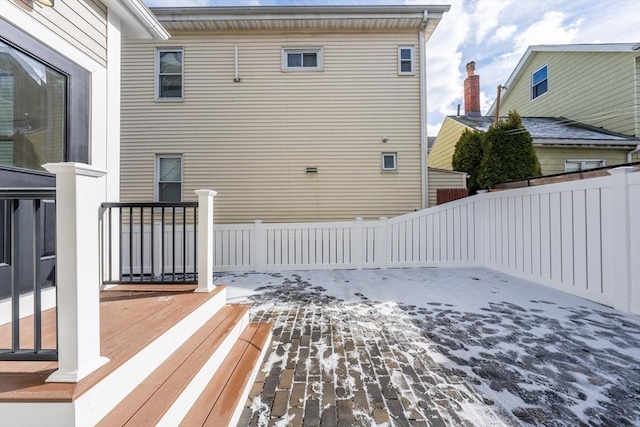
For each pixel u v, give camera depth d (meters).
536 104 9.62
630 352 2.34
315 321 3.07
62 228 1.20
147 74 6.39
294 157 6.55
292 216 6.54
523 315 3.17
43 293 2.29
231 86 6.48
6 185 2.08
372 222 5.79
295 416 1.65
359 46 6.58
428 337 2.66
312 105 6.57
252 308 3.50
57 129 2.49
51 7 2.38
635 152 7.27
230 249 5.73
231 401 1.62
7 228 2.04
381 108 6.59
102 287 2.74
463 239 5.71
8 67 2.12
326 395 1.84
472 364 2.19
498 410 1.69
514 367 2.14
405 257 5.74
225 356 2.12
